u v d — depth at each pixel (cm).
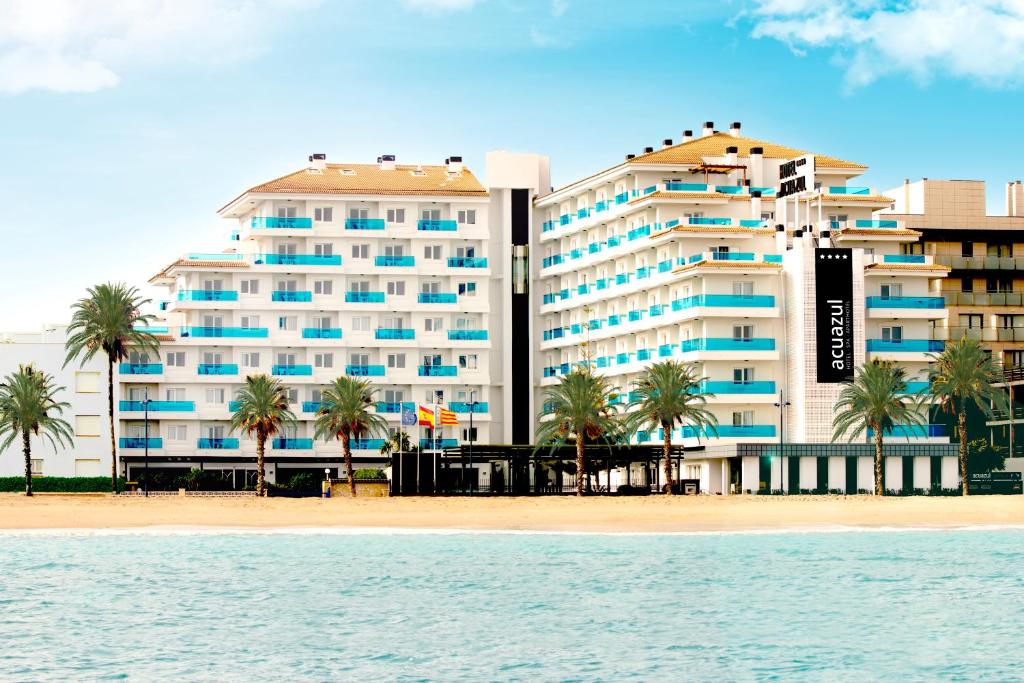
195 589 7194
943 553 8600
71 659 5450
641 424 13238
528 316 16700
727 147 15362
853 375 13438
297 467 15412
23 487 14212
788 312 13712
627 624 6209
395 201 16012
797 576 7631
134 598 6888
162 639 5850
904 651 5619
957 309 15538
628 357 15062
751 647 5706
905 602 6756
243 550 8856
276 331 15650
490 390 16388
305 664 5388
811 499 11788
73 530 9912
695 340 13738
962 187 15938
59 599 6862
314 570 7919
